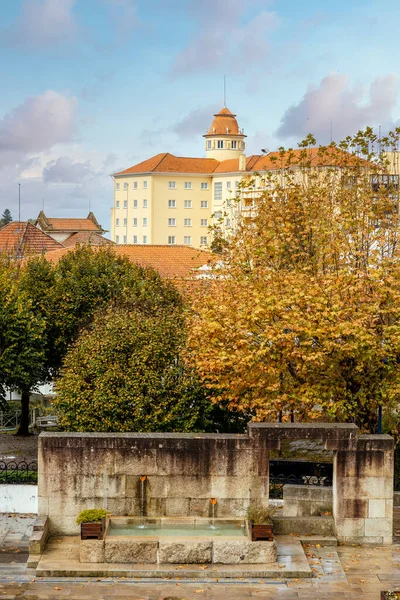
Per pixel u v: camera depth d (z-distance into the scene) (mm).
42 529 23359
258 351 29859
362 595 20844
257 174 44844
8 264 55062
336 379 31266
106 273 51531
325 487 25188
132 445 24078
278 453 39812
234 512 24156
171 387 34875
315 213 38219
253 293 31422
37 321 45719
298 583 21531
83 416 35188
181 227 179125
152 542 22375
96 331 37344
